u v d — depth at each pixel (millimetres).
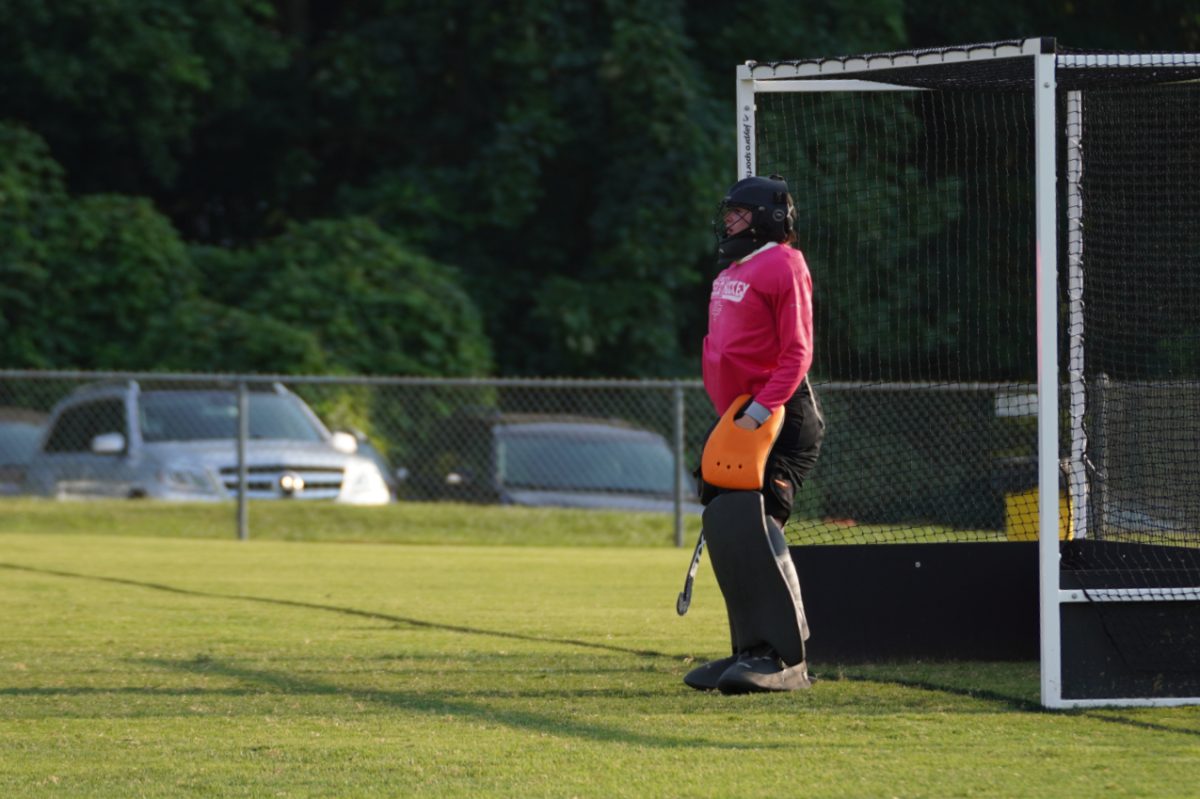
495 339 89062
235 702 19766
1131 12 88438
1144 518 25219
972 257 41594
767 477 20984
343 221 87062
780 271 20422
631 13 87812
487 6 91688
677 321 89000
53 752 16656
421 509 52219
